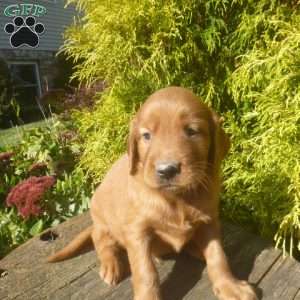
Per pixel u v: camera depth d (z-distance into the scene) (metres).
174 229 0.35
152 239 0.36
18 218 0.64
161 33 0.59
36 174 0.78
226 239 0.44
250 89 0.55
